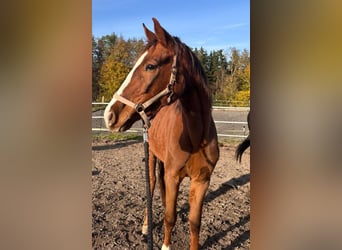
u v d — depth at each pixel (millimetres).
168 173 1850
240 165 3672
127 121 1621
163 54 1626
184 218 2568
